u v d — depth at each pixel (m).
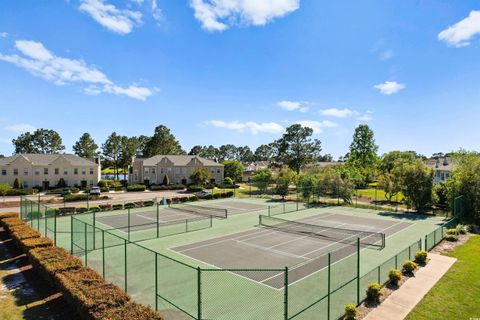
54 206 37.44
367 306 11.09
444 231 21.89
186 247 19.53
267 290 12.61
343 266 15.77
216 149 164.62
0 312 10.57
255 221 28.67
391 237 22.66
